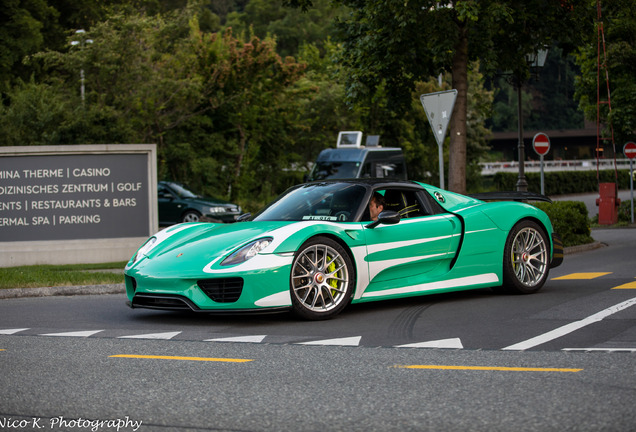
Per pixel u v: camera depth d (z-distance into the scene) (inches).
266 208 322.0
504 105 4237.2
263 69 1229.1
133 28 1034.7
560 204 608.4
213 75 1175.0
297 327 265.6
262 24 3125.0
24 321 296.2
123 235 533.0
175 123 1140.5
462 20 606.5
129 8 1112.8
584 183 2175.2
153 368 202.4
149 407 163.9
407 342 232.5
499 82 4279.0
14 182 520.1
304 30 2918.3
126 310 324.5
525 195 378.0
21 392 178.7
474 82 1822.1
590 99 1039.0
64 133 944.3
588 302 306.2
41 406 166.4
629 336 232.5
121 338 250.8
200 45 1200.8
